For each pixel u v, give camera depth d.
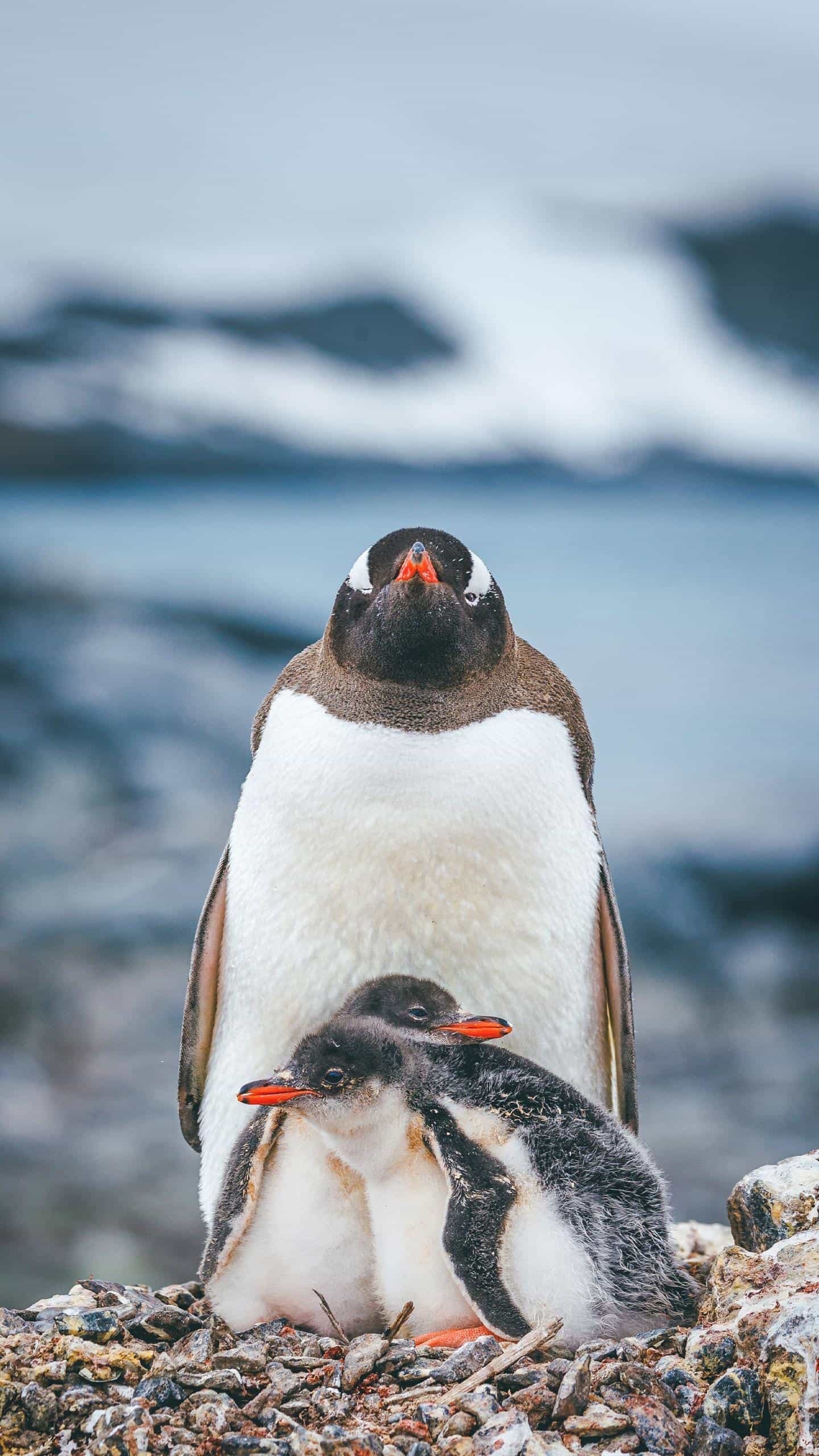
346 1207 6.25
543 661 8.12
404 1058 6.14
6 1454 5.51
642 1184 6.36
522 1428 5.31
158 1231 16.86
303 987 7.18
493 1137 6.10
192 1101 8.08
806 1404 5.39
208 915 7.79
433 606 7.10
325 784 7.15
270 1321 6.35
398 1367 5.79
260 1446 5.29
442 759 7.15
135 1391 5.75
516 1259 5.88
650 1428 5.38
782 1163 6.76
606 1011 7.88
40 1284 15.77
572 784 7.54
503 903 7.13
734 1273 6.05
